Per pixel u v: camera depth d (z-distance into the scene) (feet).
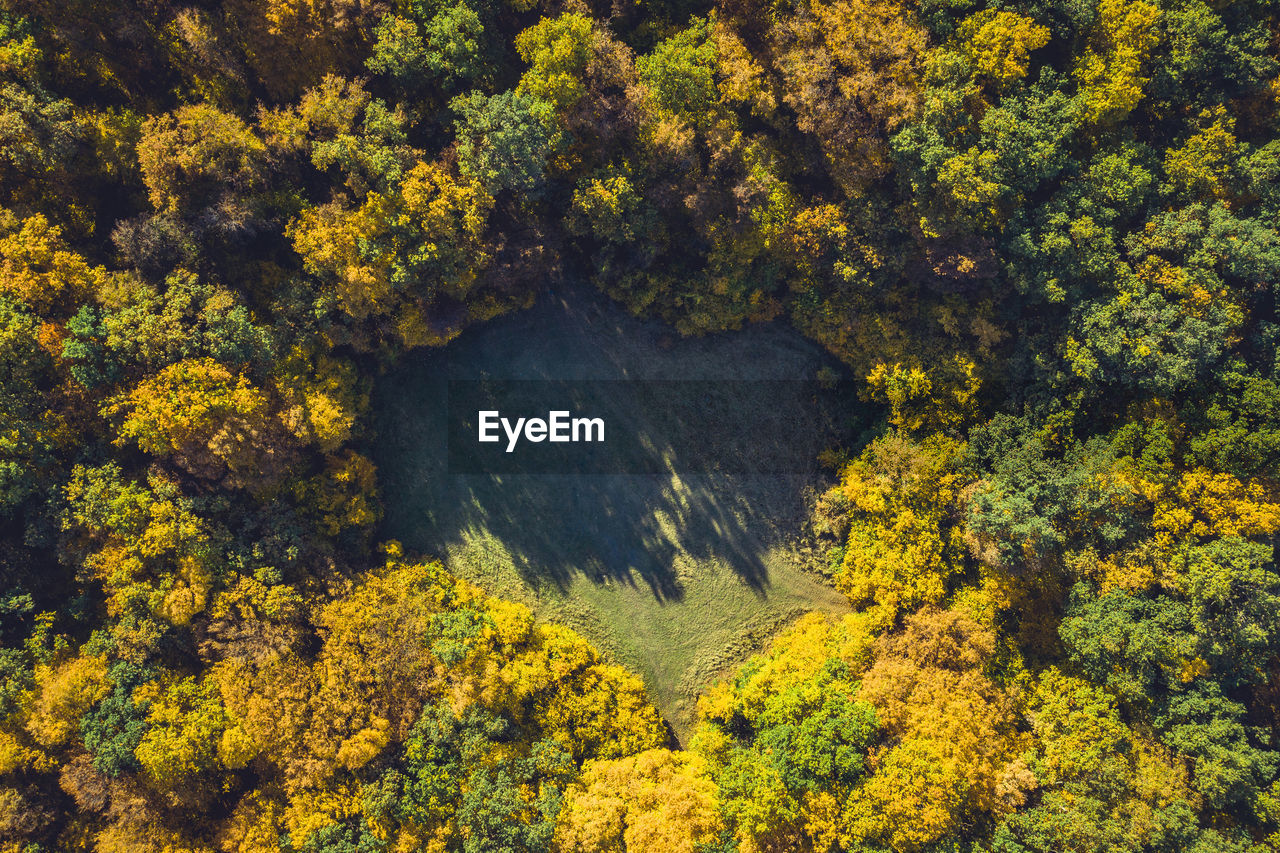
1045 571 132.36
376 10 119.85
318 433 129.18
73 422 125.39
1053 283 123.24
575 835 127.54
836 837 126.11
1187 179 123.65
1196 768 123.24
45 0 117.08
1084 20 118.52
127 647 126.11
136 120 122.62
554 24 118.32
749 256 132.57
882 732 131.64
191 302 123.65
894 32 118.62
